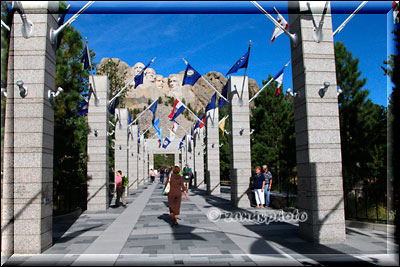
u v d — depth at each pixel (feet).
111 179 93.71
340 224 24.31
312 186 24.47
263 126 74.13
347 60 37.50
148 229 30.55
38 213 22.08
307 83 25.55
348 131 36.22
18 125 22.48
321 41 26.17
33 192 22.18
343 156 36.01
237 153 49.80
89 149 47.85
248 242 24.53
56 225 33.50
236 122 50.67
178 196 32.53
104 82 49.34
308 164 24.90
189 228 30.68
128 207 49.57
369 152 34.04
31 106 22.62
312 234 24.07
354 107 35.50
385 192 32.35
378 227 27.37
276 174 63.87
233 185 49.21
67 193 41.27
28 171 22.30
